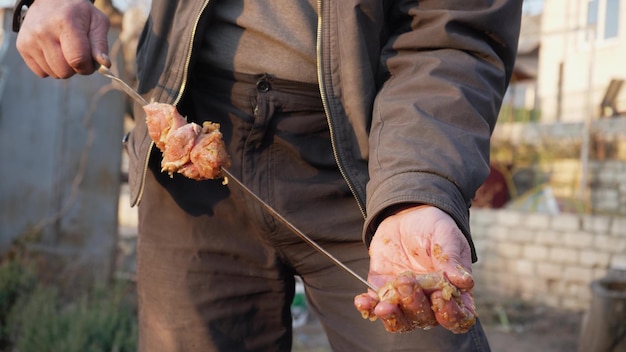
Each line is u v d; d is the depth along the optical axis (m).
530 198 9.73
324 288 1.87
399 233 1.42
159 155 1.89
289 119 1.80
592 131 9.54
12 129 6.63
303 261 1.87
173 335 1.93
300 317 6.46
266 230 1.84
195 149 1.58
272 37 1.77
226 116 1.83
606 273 7.43
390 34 1.77
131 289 6.43
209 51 1.84
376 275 1.42
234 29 1.82
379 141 1.55
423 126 1.51
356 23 1.67
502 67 1.69
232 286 1.92
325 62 1.70
